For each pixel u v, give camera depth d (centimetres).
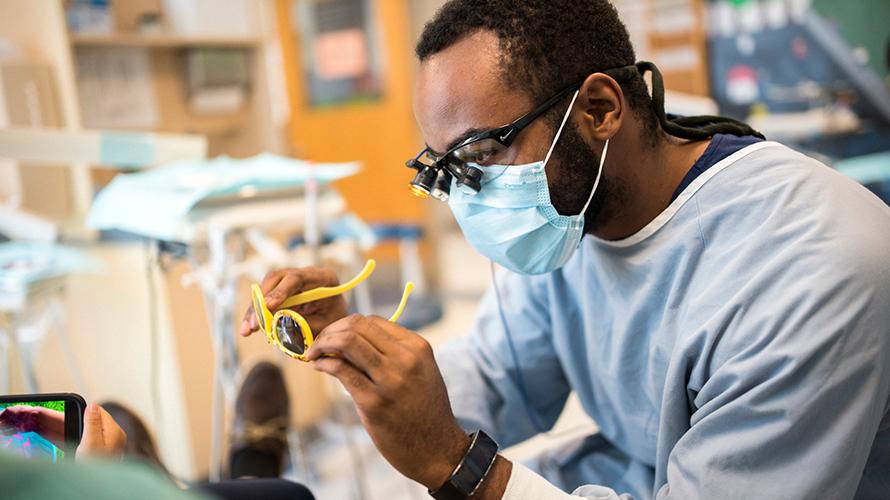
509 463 82
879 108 322
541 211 94
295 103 500
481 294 420
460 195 96
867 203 84
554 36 88
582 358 114
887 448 90
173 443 224
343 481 213
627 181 95
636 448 109
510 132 88
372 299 419
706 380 88
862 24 321
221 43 263
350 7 463
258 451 163
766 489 78
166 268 175
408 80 454
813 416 76
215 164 172
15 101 207
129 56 248
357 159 479
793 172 88
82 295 231
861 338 76
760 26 346
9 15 216
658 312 97
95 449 67
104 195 164
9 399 70
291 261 180
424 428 75
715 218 90
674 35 371
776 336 78
